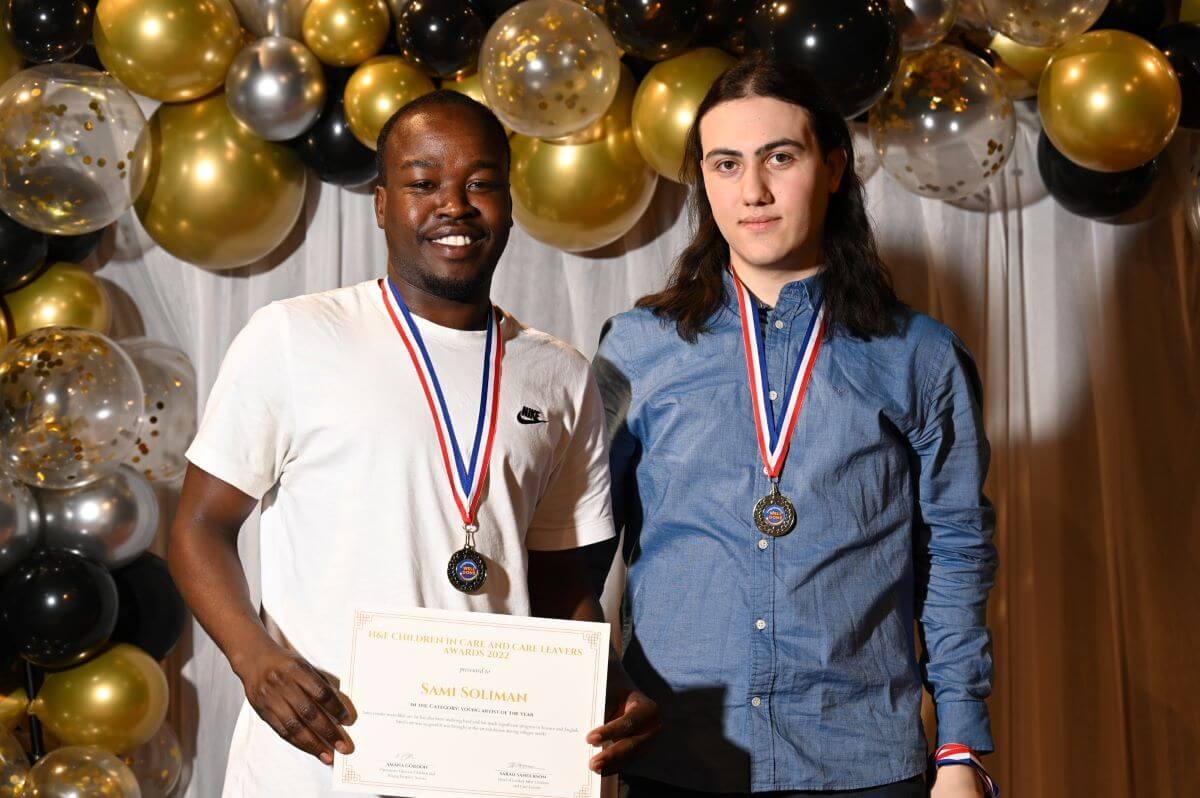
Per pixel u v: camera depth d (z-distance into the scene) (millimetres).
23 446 2414
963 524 1959
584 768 1625
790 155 1881
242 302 2914
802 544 1860
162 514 2900
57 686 2557
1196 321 2887
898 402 1924
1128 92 2490
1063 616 2893
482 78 2449
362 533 1648
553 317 2924
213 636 1586
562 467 1859
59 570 2480
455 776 1602
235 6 2709
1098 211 2748
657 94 2514
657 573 1925
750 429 1907
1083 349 2922
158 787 2680
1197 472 2877
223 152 2623
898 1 2547
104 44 2557
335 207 2881
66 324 2660
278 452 1688
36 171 2443
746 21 2443
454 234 1698
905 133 2555
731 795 1854
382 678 1601
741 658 1847
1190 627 2865
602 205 2631
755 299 1984
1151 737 2867
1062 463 2922
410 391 1698
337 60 2648
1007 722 2816
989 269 2906
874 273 1992
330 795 1616
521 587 1732
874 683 1861
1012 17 2518
